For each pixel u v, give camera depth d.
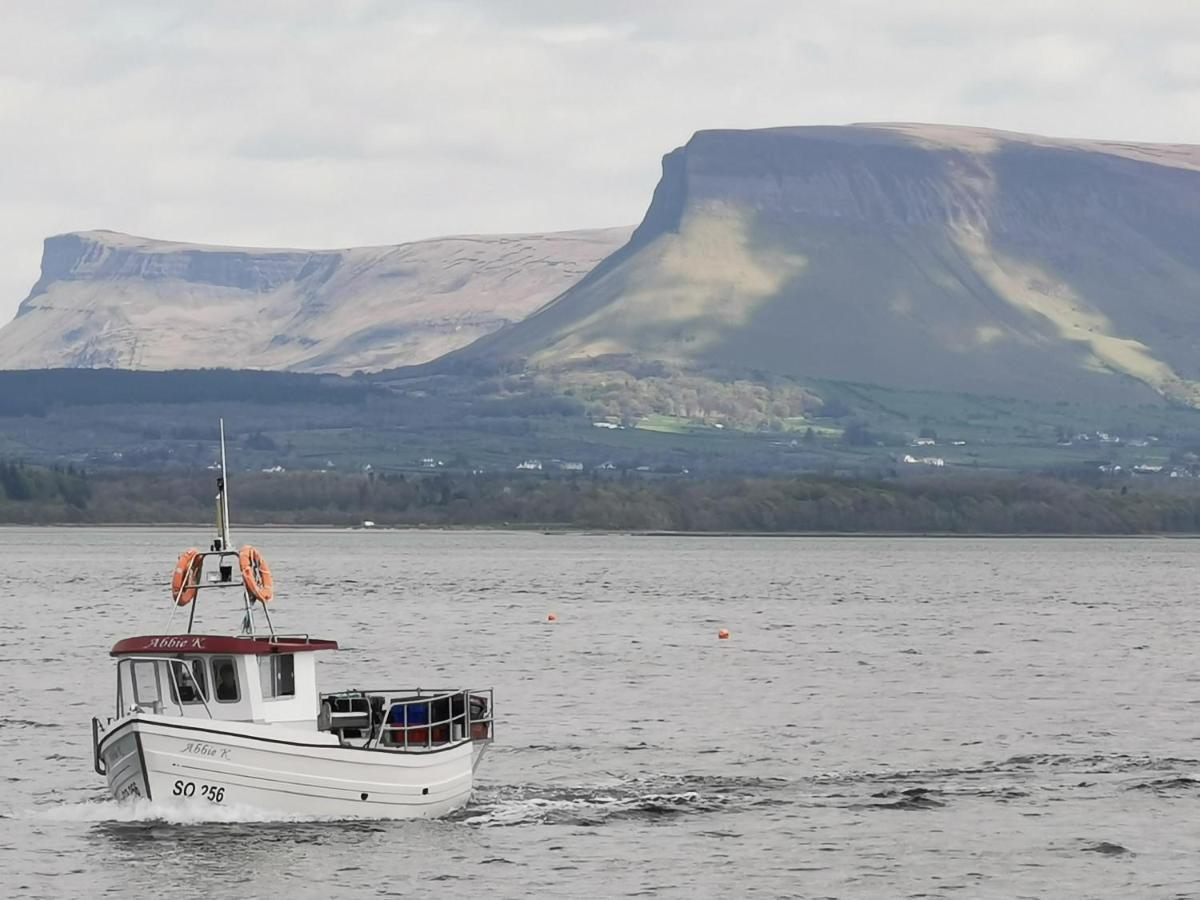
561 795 146.00
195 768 124.88
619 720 194.75
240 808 125.94
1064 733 187.25
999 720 197.75
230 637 128.88
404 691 140.38
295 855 121.12
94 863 118.69
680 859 124.00
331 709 135.25
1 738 175.12
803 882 118.44
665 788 150.38
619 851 126.00
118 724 125.88
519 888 115.56
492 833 130.50
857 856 125.56
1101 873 121.56
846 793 149.12
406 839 126.69
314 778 126.38
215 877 116.12
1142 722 197.00
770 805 143.38
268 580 134.00
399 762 129.38
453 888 115.31
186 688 128.75
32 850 121.94
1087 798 147.50
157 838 124.06
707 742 177.75
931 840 130.88
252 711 127.81
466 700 137.50
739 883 117.88
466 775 136.75
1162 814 140.88
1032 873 121.38
